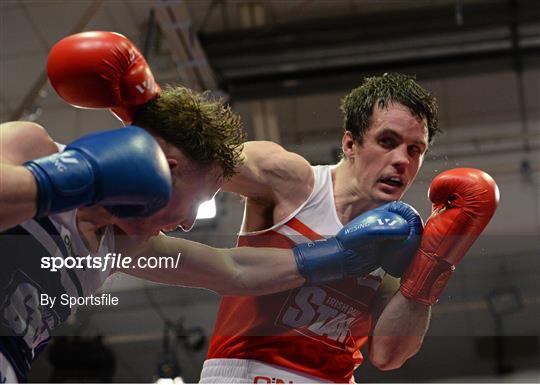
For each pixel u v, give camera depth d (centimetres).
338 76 676
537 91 682
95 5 549
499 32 646
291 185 214
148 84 167
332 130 693
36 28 609
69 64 161
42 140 150
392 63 673
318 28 642
